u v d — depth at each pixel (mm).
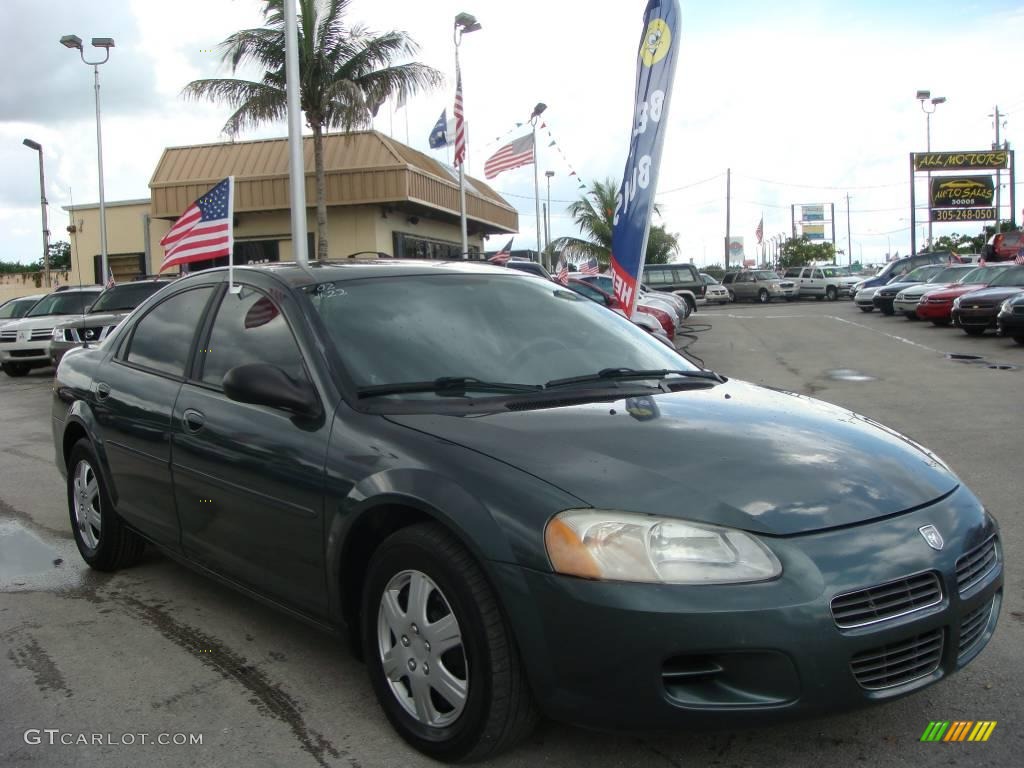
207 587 4645
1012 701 3201
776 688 2465
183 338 4262
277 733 3127
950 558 2723
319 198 21391
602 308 4469
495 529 2627
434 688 2852
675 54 8133
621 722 2514
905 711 3146
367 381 3336
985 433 8391
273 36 19734
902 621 2586
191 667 3676
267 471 3387
